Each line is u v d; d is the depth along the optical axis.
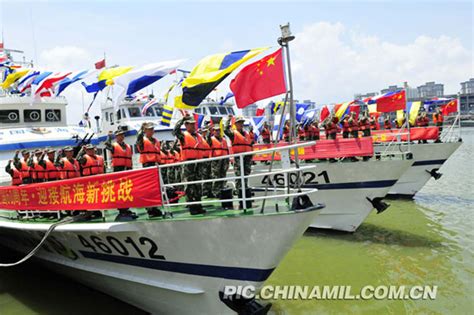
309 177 12.73
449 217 14.14
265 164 13.88
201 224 6.17
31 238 9.05
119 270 7.55
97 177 7.15
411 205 16.38
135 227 6.68
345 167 12.15
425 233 12.32
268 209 6.32
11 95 13.97
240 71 6.75
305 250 11.23
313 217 5.97
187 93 6.91
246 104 6.77
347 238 12.20
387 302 7.97
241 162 6.16
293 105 6.09
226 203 7.07
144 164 7.58
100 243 7.39
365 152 11.98
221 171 8.30
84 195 7.41
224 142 8.58
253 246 5.97
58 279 10.01
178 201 8.38
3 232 10.20
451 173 24.81
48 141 12.64
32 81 11.52
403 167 11.48
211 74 6.60
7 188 9.54
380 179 11.80
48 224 7.80
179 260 6.67
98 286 8.42
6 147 12.08
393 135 14.96
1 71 14.90
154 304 7.38
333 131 14.05
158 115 17.50
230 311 6.46
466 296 8.02
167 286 6.87
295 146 5.76
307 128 14.82
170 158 9.78
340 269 9.71
